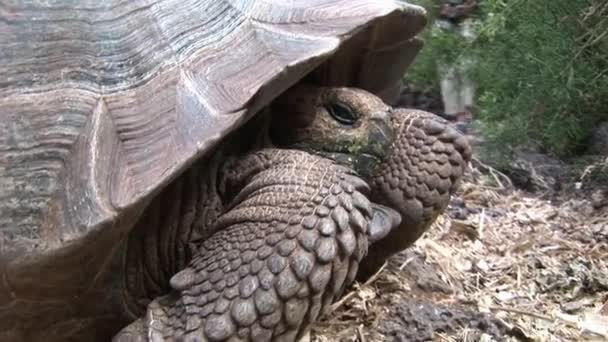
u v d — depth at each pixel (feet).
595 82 6.63
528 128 6.82
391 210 3.62
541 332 3.82
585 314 4.11
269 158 3.17
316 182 3.01
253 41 3.14
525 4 6.75
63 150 2.83
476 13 8.52
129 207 2.72
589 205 5.88
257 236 2.92
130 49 3.01
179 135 2.85
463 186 6.13
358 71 3.87
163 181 2.76
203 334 2.83
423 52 8.17
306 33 3.19
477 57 7.70
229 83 2.98
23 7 3.00
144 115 2.90
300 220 2.89
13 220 2.75
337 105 3.46
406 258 4.27
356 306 3.72
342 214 2.91
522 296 4.26
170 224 3.15
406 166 3.68
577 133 6.82
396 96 4.44
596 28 6.56
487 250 4.89
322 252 2.85
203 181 3.20
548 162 7.00
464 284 4.30
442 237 4.89
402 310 3.70
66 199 2.76
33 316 2.98
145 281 3.18
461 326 3.69
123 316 3.14
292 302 2.84
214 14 3.17
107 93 2.92
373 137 3.45
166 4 3.13
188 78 2.99
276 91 3.00
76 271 2.83
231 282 2.86
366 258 3.88
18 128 2.84
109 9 3.05
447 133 3.73
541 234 5.26
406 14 3.55
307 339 3.46
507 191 6.27
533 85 6.70
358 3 3.40
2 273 2.76
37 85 2.91
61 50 2.96
